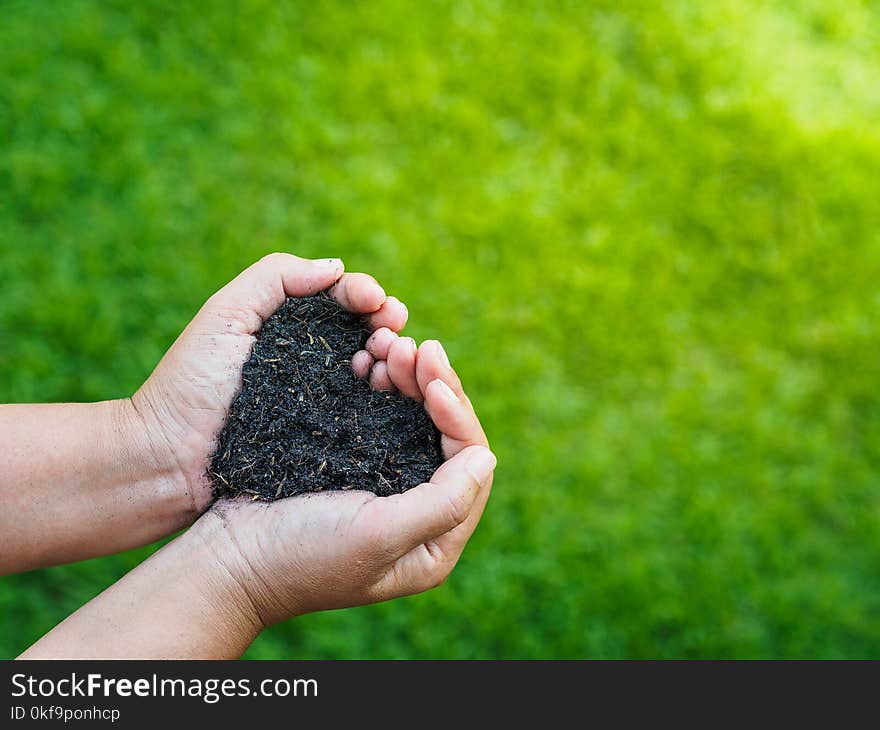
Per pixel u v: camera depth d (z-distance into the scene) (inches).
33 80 49.3
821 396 48.3
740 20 57.4
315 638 43.2
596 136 52.2
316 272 37.0
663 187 51.3
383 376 36.9
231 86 50.4
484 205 49.7
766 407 48.0
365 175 49.6
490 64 53.2
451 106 51.6
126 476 35.9
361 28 53.1
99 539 35.9
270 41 51.7
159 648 33.8
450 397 35.4
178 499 36.1
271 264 37.2
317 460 35.7
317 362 36.8
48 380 45.3
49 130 48.6
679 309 49.0
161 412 36.1
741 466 46.8
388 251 48.5
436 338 47.6
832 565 45.8
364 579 34.9
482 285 48.4
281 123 50.1
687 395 47.7
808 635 44.3
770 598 44.8
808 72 56.7
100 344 45.9
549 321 48.3
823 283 49.9
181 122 49.6
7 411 35.7
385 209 49.2
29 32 49.9
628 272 49.3
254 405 36.1
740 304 49.4
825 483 46.6
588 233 49.8
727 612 44.5
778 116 54.1
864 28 59.0
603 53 54.9
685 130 53.1
